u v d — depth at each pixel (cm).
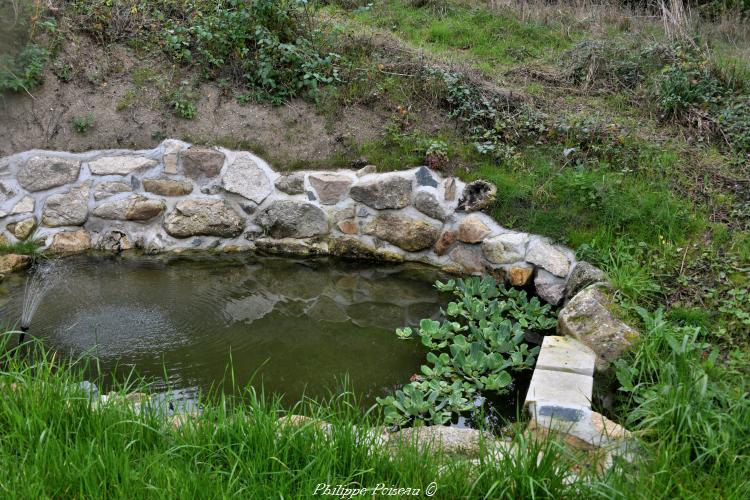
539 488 272
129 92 618
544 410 342
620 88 675
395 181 574
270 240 592
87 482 258
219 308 493
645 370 381
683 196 524
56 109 602
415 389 389
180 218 585
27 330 443
